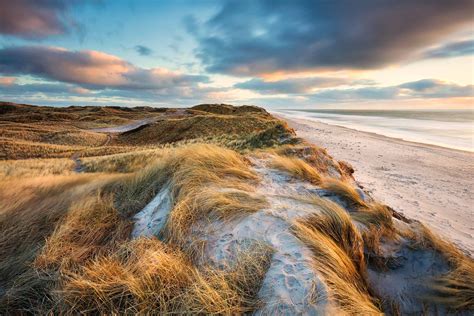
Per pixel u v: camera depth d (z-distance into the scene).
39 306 2.02
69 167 14.13
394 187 10.69
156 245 2.63
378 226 3.30
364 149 21.00
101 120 72.19
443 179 12.29
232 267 2.21
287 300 1.83
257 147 11.09
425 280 2.66
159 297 1.96
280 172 5.08
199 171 4.26
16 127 45.84
